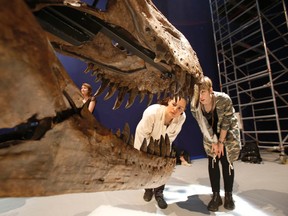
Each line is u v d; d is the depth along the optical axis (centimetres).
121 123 548
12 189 58
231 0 582
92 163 74
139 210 244
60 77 66
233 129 243
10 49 52
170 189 316
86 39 111
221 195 283
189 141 602
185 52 127
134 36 115
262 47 617
